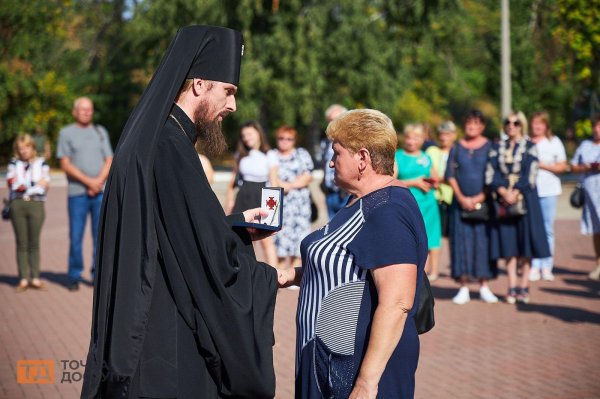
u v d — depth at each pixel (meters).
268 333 3.06
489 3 42.56
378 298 3.07
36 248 9.95
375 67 35.22
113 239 2.98
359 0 34.75
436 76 45.12
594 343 7.20
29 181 9.82
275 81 33.88
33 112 39.19
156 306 3.00
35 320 8.23
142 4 35.84
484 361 6.66
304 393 3.24
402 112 41.84
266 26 35.53
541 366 6.50
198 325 2.99
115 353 2.89
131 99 45.72
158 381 2.95
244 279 3.03
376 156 3.25
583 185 10.30
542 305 8.84
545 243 8.74
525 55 34.09
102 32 47.56
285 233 9.73
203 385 3.02
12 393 5.84
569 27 17.83
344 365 3.13
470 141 8.88
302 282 3.36
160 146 3.01
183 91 3.15
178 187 2.97
